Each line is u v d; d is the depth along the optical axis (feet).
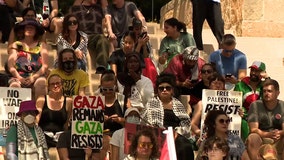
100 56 70.95
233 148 61.16
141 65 67.00
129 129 59.11
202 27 77.30
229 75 69.10
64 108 62.64
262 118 64.08
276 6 81.51
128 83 65.82
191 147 61.00
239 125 63.93
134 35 69.97
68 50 65.72
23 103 59.16
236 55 71.56
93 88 69.62
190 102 67.77
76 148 59.93
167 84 62.90
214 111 60.95
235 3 81.82
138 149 56.65
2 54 70.69
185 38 73.05
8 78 65.77
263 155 57.82
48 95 62.75
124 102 64.90
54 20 74.18
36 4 79.00
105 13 75.05
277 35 81.46
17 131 59.00
